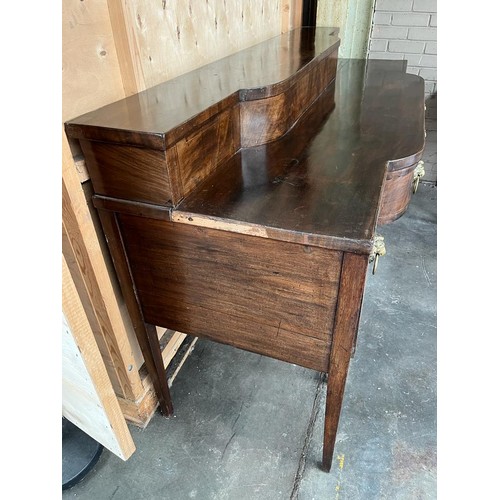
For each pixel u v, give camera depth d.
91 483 1.06
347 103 1.25
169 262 0.79
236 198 0.72
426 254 1.94
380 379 1.32
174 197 0.69
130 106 0.75
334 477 1.05
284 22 1.73
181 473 1.07
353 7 2.22
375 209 0.67
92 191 0.79
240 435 1.16
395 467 1.08
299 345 0.79
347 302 0.67
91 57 0.73
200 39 1.08
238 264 0.72
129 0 0.77
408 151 0.90
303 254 0.65
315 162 0.86
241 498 1.02
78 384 0.87
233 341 0.87
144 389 1.16
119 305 1.02
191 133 0.70
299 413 1.22
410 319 1.56
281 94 0.93
